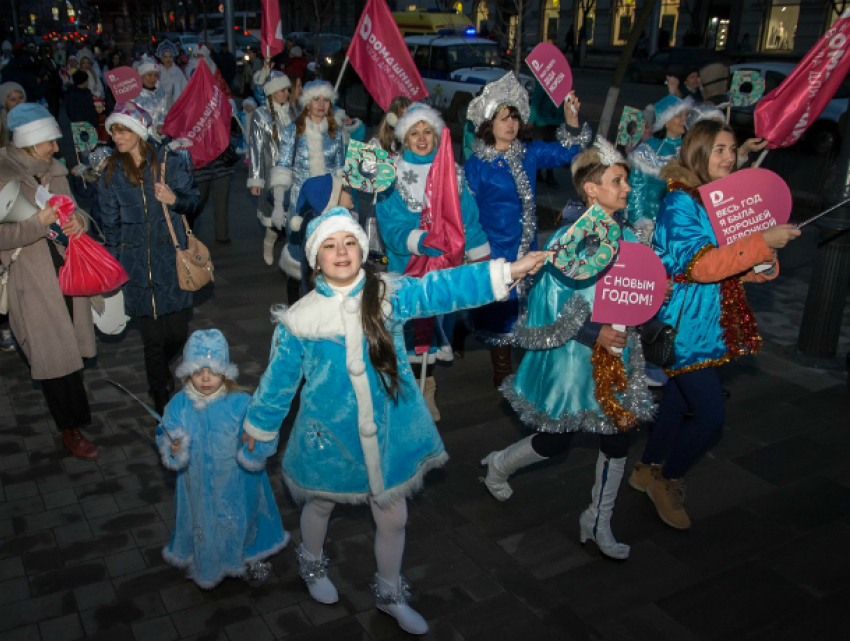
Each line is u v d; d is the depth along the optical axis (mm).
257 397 3039
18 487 4320
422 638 3305
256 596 3547
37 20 70938
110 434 4879
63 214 4086
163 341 4738
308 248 2877
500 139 5320
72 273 4188
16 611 3408
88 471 4484
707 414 3873
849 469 4676
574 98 5539
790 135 4504
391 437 3039
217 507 3385
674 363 3854
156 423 5012
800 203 10797
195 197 4633
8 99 8891
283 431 4871
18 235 4090
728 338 3848
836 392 5648
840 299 6004
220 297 7316
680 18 34156
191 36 31984
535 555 3867
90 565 3709
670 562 3830
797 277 8188
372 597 3543
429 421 3150
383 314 2902
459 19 21688
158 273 4547
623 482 4520
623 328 3438
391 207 4746
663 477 4137
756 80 5898
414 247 4328
